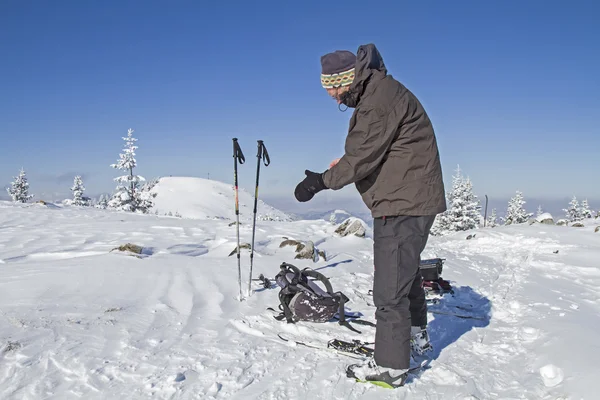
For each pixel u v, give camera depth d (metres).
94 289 4.23
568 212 40.34
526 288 5.68
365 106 2.46
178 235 9.05
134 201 35.41
